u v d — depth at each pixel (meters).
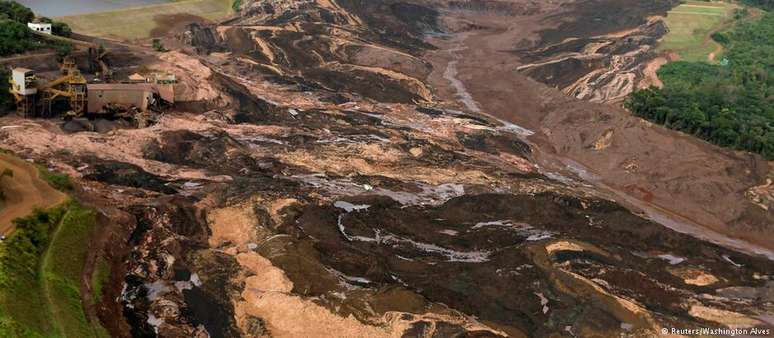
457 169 101.56
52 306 53.12
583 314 64.75
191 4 178.88
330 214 80.06
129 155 92.06
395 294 63.38
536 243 77.31
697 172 107.50
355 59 155.50
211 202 79.19
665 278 74.62
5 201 66.00
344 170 96.94
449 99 141.00
